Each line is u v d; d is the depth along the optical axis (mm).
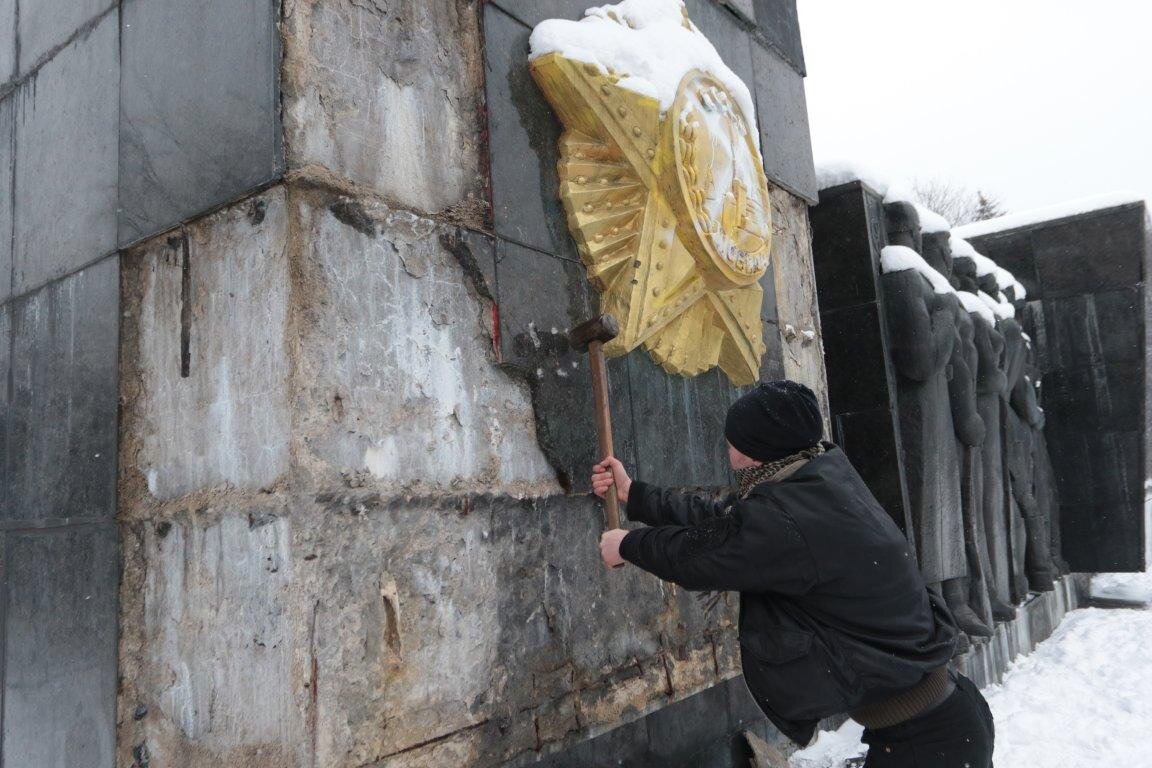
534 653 2299
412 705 1966
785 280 4008
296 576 1804
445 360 2184
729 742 3086
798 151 4270
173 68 2242
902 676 1865
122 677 2188
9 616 2637
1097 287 7531
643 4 2936
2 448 2793
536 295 2457
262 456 1911
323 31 2039
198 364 2117
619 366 2758
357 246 2025
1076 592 8281
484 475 2234
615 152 2689
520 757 2209
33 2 2867
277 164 1906
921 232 5328
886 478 4645
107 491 2301
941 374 4922
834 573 1854
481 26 2441
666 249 2795
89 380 2426
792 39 4449
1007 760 4168
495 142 2404
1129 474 7387
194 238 2164
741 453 2117
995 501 5734
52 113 2725
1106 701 5086
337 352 1945
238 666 1912
